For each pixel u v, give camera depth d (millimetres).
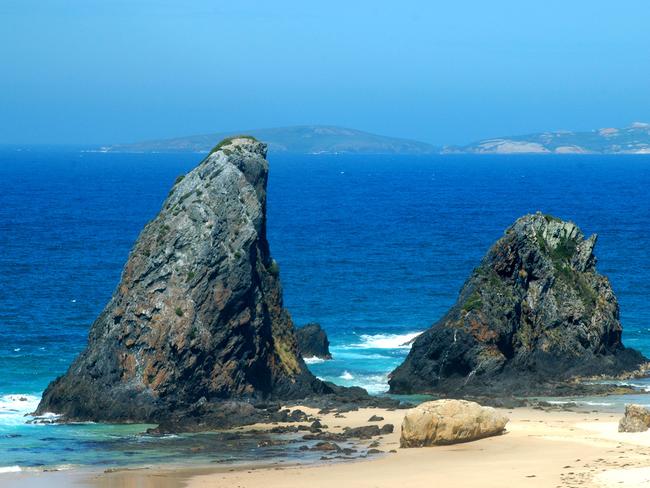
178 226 80438
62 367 91062
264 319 81688
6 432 69750
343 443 64500
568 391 84188
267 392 81250
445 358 87375
